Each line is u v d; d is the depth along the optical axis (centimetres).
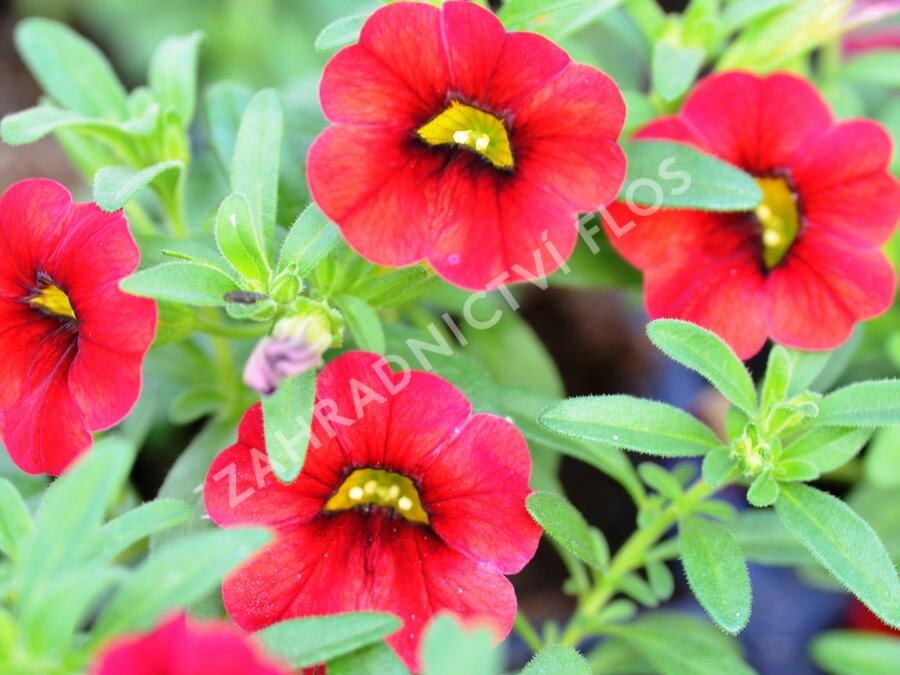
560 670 14
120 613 12
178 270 14
